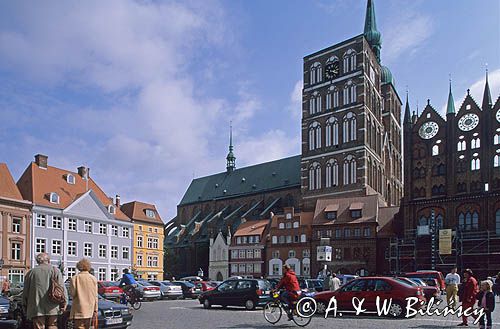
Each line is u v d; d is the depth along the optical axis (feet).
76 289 43.57
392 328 65.51
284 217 309.63
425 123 277.23
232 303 104.53
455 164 263.70
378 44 370.73
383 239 273.95
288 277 69.56
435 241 254.88
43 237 221.46
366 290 81.41
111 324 60.75
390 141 362.74
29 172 232.53
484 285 61.77
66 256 229.45
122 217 268.21
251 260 322.14
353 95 314.55
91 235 244.22
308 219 302.86
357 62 316.19
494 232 243.60
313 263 290.15
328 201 302.45
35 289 41.81
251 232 328.70
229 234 340.59
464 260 247.50
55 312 42.04
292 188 368.27
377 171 327.26
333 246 284.61
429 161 272.51
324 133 325.83
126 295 107.14
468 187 257.34
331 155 318.24
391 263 270.05
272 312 72.02
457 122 266.77
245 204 400.88
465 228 254.27
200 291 162.81
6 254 205.36
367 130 311.47
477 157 257.75
